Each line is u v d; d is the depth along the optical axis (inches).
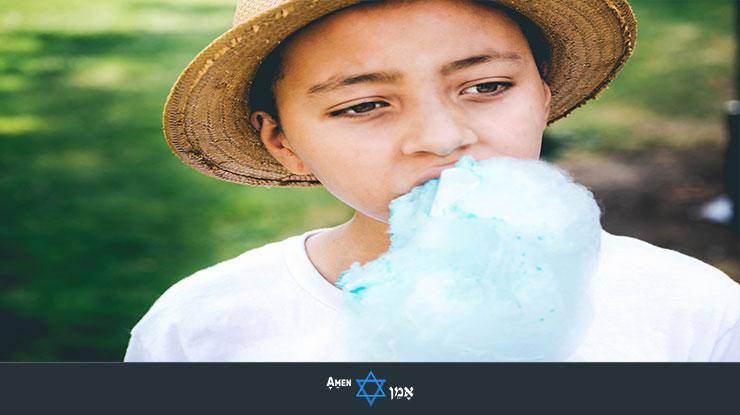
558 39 66.9
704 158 282.5
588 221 49.8
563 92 76.1
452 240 48.4
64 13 559.5
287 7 53.2
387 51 52.7
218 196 265.3
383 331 48.3
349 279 52.5
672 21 477.4
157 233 237.3
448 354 47.2
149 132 328.2
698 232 227.6
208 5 594.2
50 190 269.6
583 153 298.5
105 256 222.1
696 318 68.1
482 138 54.3
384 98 54.3
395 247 53.1
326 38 54.5
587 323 51.0
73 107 362.3
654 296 68.9
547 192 50.1
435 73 52.8
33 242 230.7
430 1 53.2
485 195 49.8
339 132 55.8
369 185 55.9
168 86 392.8
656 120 326.6
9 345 174.1
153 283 206.2
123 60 442.3
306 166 66.4
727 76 370.6
